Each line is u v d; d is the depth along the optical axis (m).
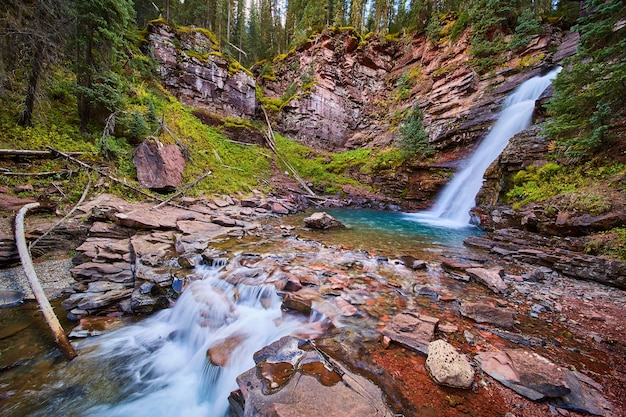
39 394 3.39
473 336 3.60
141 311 5.01
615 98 7.62
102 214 8.00
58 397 3.39
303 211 16.16
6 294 5.16
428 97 24.41
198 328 4.43
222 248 7.39
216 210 11.82
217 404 3.34
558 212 7.74
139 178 11.05
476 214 11.95
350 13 36.81
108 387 3.62
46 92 11.23
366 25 37.97
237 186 15.76
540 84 15.76
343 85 30.02
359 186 22.41
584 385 2.73
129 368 3.94
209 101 23.69
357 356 3.14
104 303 4.96
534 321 4.10
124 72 16.59
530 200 9.17
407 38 30.86
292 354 3.14
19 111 9.85
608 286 5.58
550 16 20.58
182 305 4.99
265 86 31.80
